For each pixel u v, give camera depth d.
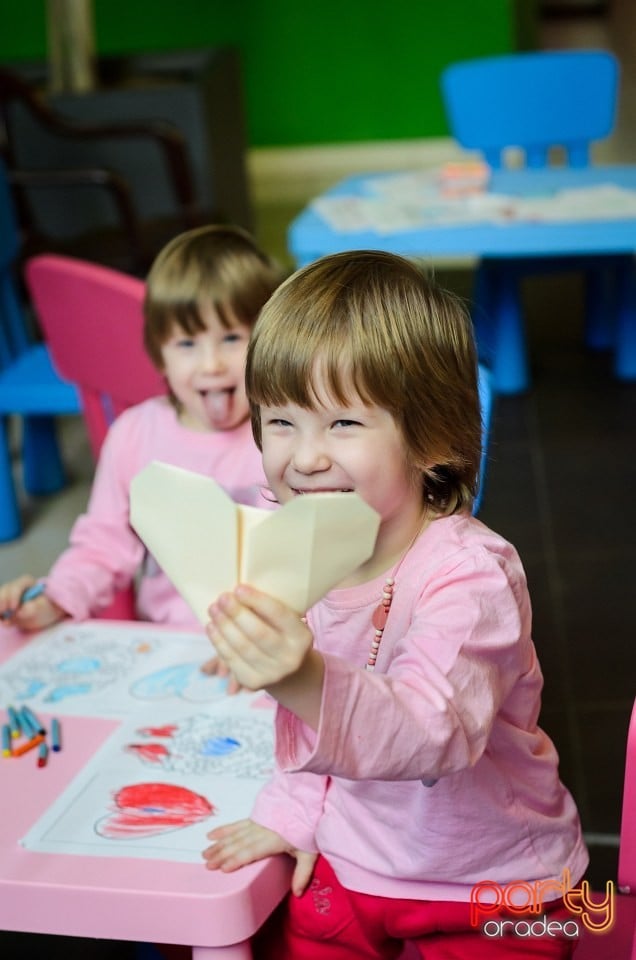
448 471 0.90
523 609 0.89
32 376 2.77
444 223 2.45
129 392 1.73
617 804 1.69
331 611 0.92
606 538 2.55
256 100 6.96
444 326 0.86
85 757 1.04
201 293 1.40
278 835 0.94
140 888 0.87
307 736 0.92
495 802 0.94
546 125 3.40
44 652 1.25
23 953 1.42
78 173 3.70
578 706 1.95
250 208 5.23
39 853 0.91
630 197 2.62
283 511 0.68
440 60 6.80
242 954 0.89
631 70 8.07
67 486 3.13
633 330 3.48
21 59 6.73
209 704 1.13
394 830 0.94
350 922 0.98
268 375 0.83
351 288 0.83
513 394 3.48
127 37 6.84
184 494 0.70
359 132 7.00
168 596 1.51
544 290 4.56
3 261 2.88
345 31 6.78
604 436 3.12
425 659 0.79
